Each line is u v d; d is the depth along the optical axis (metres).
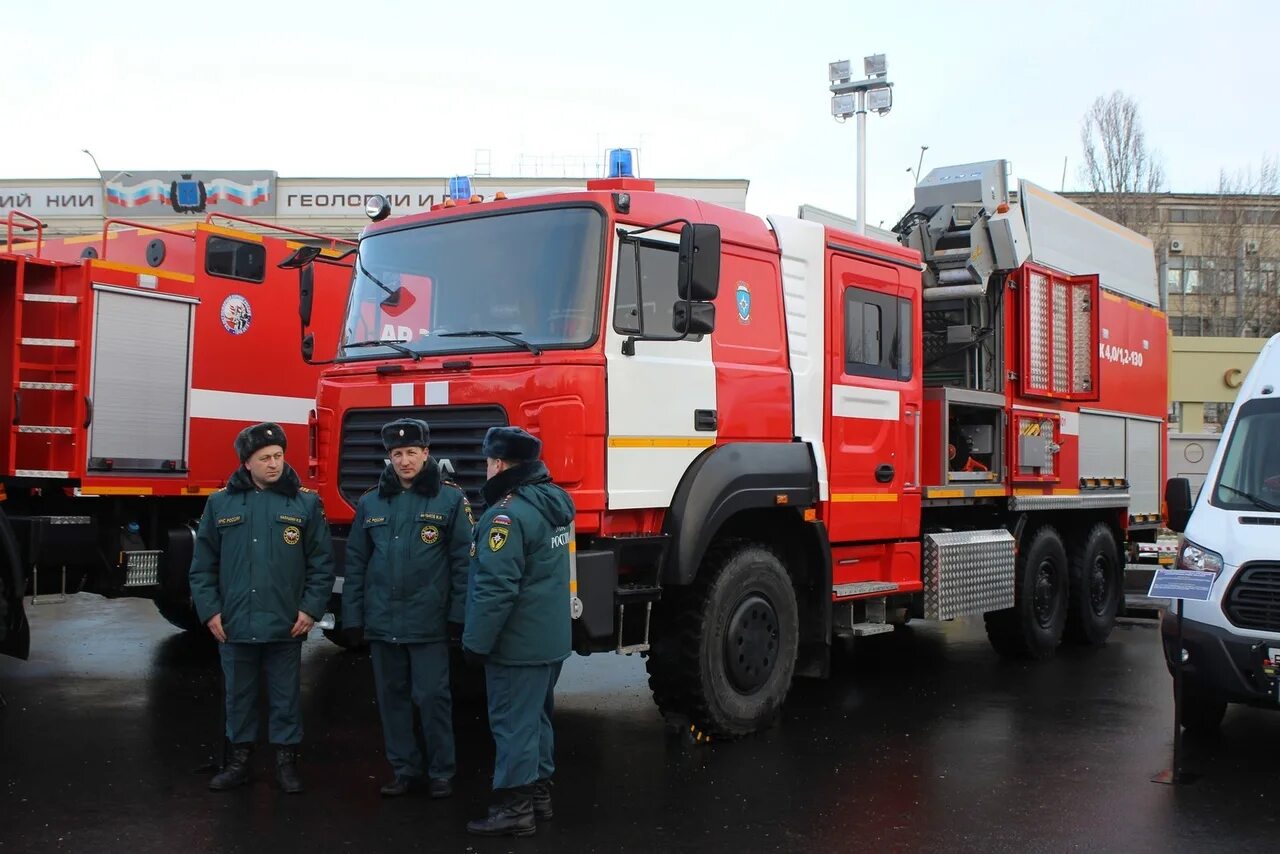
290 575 6.00
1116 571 11.73
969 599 9.29
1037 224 10.52
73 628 11.41
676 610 6.99
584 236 6.59
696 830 5.47
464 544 5.84
